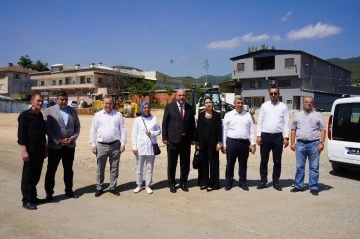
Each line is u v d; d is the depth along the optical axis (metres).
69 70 64.94
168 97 55.84
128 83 60.41
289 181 8.44
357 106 8.70
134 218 5.66
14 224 5.38
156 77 75.06
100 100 45.62
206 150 7.57
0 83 72.56
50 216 5.77
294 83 48.16
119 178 8.72
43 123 6.46
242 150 7.54
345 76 59.75
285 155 12.61
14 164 10.32
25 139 6.18
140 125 7.33
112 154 7.15
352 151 8.66
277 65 48.28
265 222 5.46
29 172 6.24
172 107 7.45
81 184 8.08
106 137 7.01
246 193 7.27
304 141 7.27
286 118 7.53
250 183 8.25
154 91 57.47
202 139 7.55
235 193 7.27
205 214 5.86
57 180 8.47
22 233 5.01
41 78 69.88
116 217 5.71
